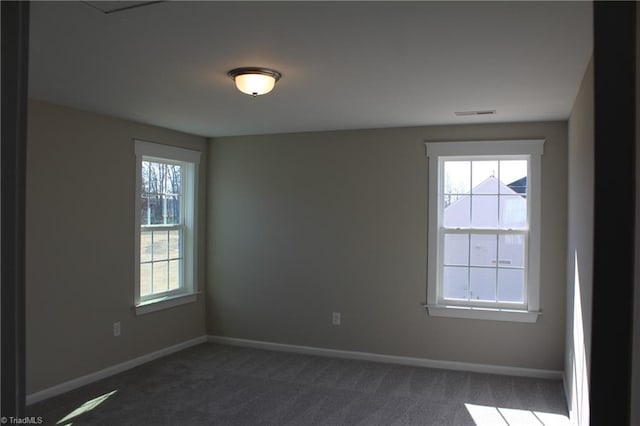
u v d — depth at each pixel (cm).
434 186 464
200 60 266
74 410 353
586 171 275
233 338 540
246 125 469
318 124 462
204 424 334
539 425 336
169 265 510
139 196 459
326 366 466
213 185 545
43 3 192
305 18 207
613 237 124
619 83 124
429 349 467
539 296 435
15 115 155
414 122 446
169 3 192
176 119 439
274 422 339
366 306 488
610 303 125
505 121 436
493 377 436
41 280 370
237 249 539
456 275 465
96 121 414
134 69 284
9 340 153
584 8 195
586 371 262
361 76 295
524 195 448
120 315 439
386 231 480
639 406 119
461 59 261
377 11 199
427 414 354
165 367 456
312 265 508
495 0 188
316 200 507
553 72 283
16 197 155
